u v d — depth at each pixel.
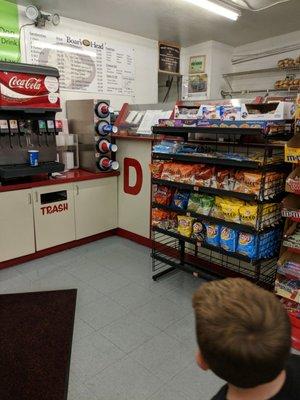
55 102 3.02
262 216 2.12
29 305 2.41
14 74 2.74
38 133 3.04
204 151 2.51
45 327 2.16
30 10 3.41
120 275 2.92
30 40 3.59
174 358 1.91
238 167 2.25
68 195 3.32
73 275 2.90
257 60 5.06
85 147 3.64
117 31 4.38
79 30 3.99
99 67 4.27
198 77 5.18
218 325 0.52
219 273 2.81
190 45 5.18
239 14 3.62
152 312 2.37
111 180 3.67
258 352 0.50
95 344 2.02
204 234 2.45
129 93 4.68
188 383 1.73
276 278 2.24
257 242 2.14
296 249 2.06
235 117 2.13
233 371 0.52
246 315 0.52
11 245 3.00
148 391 1.68
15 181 2.99
